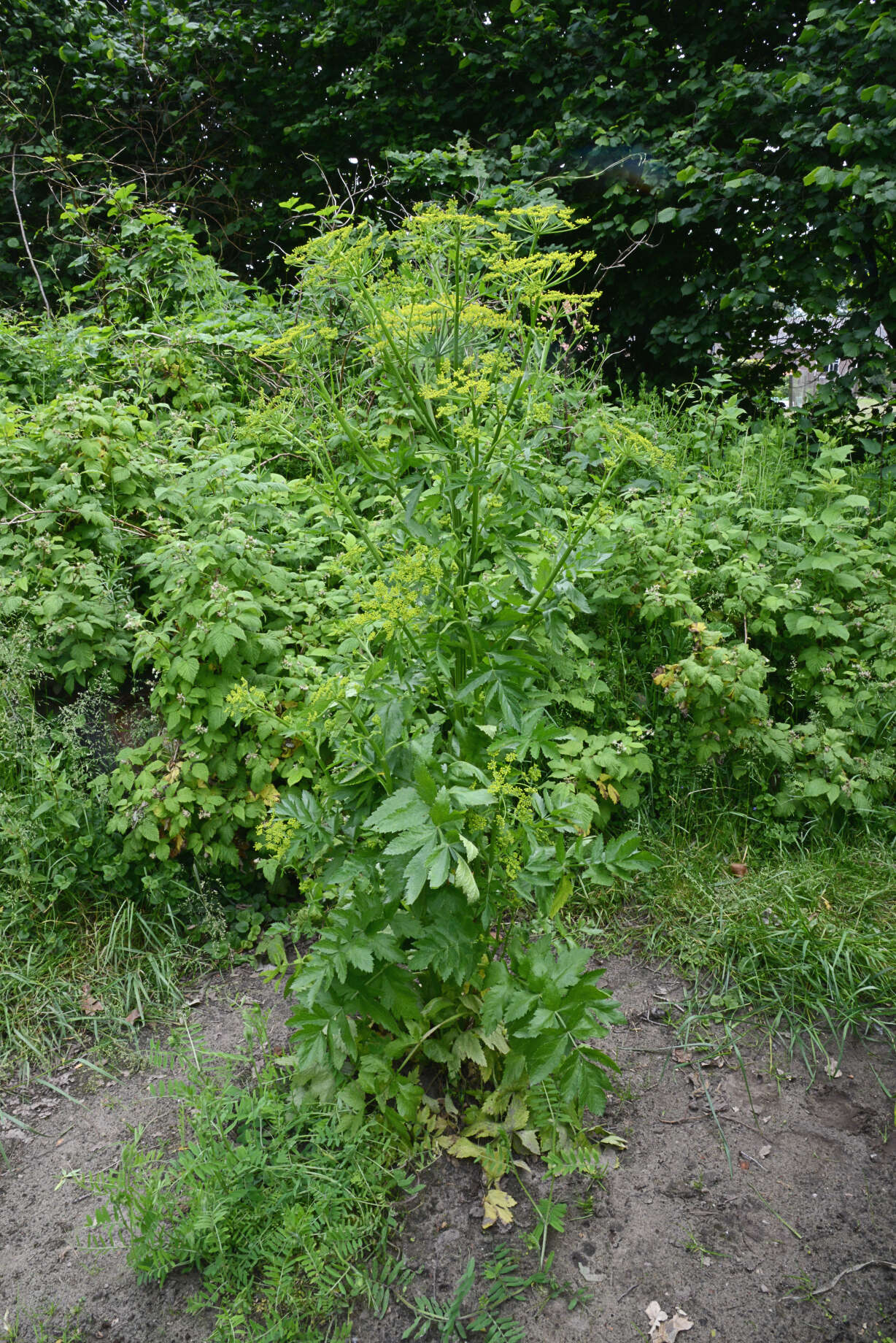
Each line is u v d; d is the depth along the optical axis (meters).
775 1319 1.95
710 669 3.60
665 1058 2.69
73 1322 1.97
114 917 3.21
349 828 2.33
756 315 6.33
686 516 4.01
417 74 8.06
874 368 5.73
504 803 2.13
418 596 2.17
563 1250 2.10
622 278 7.39
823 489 4.17
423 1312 1.93
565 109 6.98
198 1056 2.71
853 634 4.01
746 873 3.45
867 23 5.51
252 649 3.32
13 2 8.02
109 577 3.74
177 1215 2.08
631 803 3.56
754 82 5.94
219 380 5.14
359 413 4.12
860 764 3.63
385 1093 2.24
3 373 5.02
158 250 6.18
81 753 3.32
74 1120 2.55
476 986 2.35
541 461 2.82
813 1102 2.53
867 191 5.37
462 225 2.20
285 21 8.20
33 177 8.34
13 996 2.92
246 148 8.67
